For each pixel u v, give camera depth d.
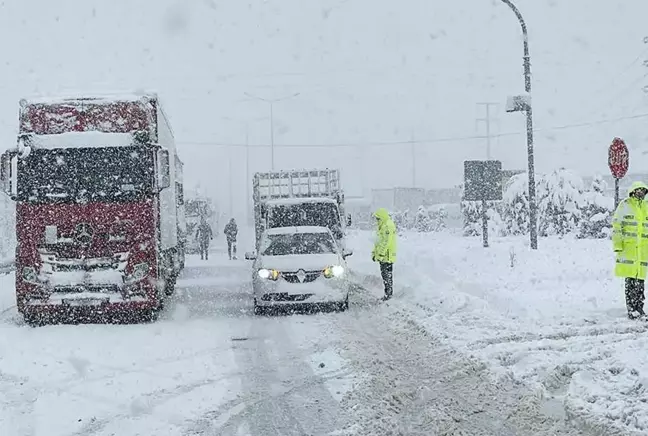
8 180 13.66
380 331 12.52
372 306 15.52
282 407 8.05
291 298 14.69
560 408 7.72
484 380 8.87
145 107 14.08
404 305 14.98
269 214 20.53
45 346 11.62
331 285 14.80
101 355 10.89
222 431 7.28
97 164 13.75
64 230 13.62
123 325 13.73
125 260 13.68
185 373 9.70
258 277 14.87
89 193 13.67
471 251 22.78
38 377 9.59
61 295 13.57
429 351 10.62
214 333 12.70
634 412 6.97
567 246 23.55
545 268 18.23
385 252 16.25
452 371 9.40
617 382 7.99
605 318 12.18
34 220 13.62
